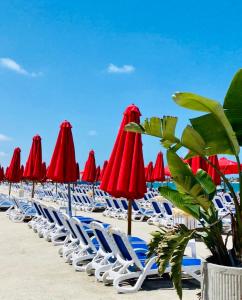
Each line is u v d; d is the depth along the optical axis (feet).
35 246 28.84
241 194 12.59
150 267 17.69
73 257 22.65
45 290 17.80
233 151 13.00
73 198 64.44
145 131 13.01
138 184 21.89
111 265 19.21
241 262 12.35
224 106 13.23
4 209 58.54
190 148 13.14
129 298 16.51
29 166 48.75
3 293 17.37
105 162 71.92
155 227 40.34
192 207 13.44
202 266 12.40
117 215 49.44
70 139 32.89
